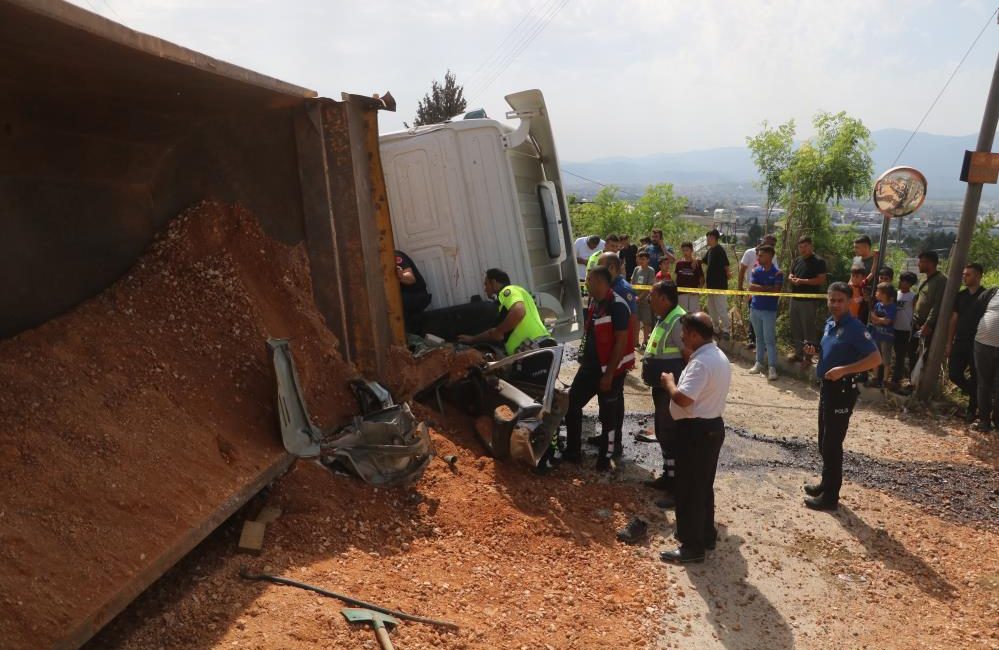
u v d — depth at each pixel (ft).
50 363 11.65
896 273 39.14
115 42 9.58
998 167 24.40
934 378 26.40
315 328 16.89
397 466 15.37
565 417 20.63
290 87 15.19
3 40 9.16
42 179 13.43
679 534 15.34
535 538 15.28
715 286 37.19
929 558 15.80
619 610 13.23
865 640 12.81
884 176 26.55
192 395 13.10
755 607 13.75
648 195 84.12
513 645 11.28
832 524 17.38
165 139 15.71
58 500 9.41
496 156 22.15
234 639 9.58
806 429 24.54
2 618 7.68
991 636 12.98
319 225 17.28
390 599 11.60
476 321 21.44
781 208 42.29
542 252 25.64
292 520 13.03
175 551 9.91
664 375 15.40
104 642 9.30
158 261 15.52
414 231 22.53
